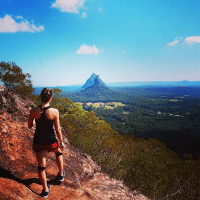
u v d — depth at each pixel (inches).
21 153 115.3
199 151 4520.2
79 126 393.4
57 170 120.3
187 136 6264.8
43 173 84.7
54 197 92.3
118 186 150.5
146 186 271.0
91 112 414.3
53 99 524.4
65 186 108.6
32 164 111.7
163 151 631.8
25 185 90.8
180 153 4284.0
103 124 406.9
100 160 250.8
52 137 84.4
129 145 480.1
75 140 255.8
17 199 72.4
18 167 102.0
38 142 81.4
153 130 7568.9
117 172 249.0
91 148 272.1
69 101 527.8
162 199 279.7
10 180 84.8
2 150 104.4
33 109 81.8
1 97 157.4
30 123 86.2
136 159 368.5
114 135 482.9
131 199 132.4
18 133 134.2
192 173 432.8
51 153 140.4
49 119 82.5
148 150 561.9
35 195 85.3
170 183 365.7
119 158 335.9
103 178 159.3
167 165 496.4
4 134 121.6
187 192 367.6
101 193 123.0
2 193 69.5
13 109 167.9
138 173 305.0
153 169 352.2
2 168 91.2
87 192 112.7
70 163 145.9
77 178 127.7
